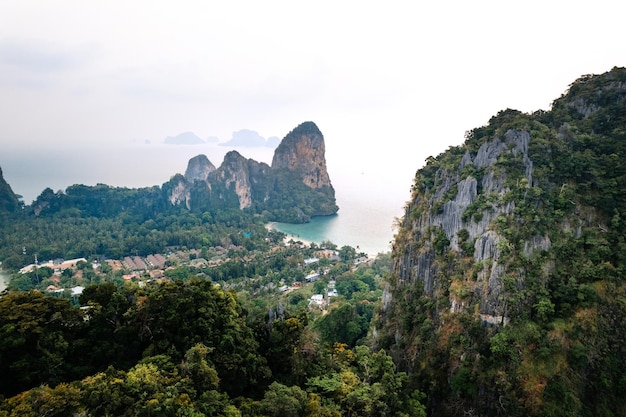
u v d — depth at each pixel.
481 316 46.59
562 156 52.75
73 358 35.38
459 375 44.88
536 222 48.16
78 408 26.92
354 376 43.25
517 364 42.28
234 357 38.09
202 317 38.66
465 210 54.12
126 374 31.06
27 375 31.38
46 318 34.84
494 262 47.47
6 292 39.19
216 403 31.41
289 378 42.22
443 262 54.41
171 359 35.28
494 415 42.44
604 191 49.62
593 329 42.84
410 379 49.59
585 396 41.25
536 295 45.25
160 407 28.69
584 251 47.78
